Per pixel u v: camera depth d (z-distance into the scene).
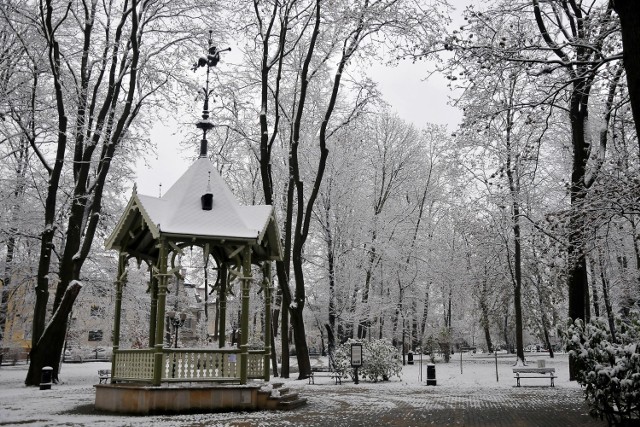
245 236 15.32
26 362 45.28
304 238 25.14
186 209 15.38
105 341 54.00
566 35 17.08
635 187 14.66
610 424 11.02
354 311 33.06
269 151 25.72
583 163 21.00
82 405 15.49
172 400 13.70
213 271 37.53
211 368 14.62
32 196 28.00
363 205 34.59
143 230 16.12
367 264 33.84
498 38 15.20
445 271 40.53
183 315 30.27
